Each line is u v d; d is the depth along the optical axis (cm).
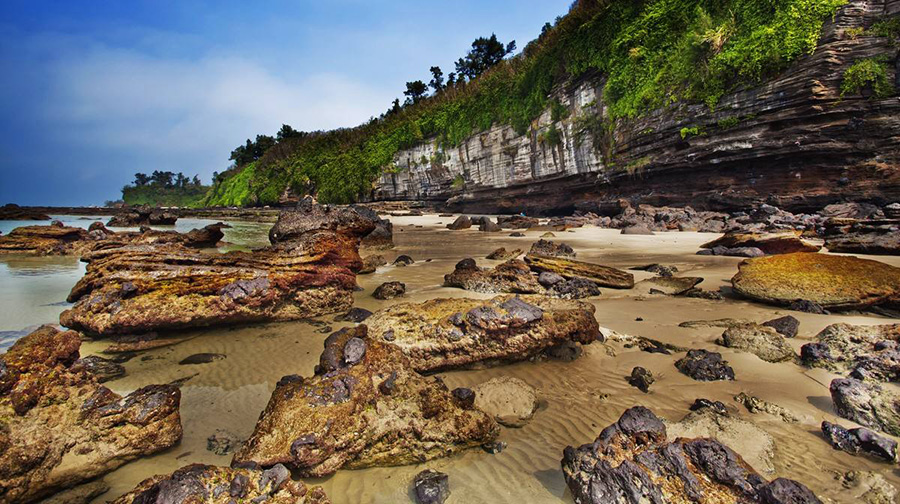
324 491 368
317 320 854
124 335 720
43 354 431
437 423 424
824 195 2050
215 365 631
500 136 4209
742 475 316
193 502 300
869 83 1961
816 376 519
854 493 333
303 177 6669
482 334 603
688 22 2692
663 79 2689
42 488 361
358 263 1038
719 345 627
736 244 1477
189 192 13812
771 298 820
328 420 404
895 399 423
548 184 3791
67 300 888
